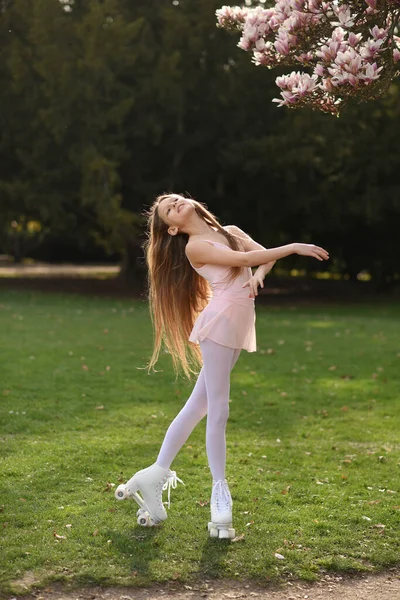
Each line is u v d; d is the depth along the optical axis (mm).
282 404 9242
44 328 16062
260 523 5133
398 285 32188
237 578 4293
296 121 23500
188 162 27094
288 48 4902
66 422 8008
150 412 8562
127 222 22797
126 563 4406
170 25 24219
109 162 22578
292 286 32594
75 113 24000
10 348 12938
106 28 23188
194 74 24859
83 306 21922
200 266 4832
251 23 5234
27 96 24547
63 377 10469
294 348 14078
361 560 4602
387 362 12531
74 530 4887
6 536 4781
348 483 6125
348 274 34188
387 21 4945
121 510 5324
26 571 4297
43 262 51125
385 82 4684
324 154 24641
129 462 6539
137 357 12453
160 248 5047
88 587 4133
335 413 8852
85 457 6609
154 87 23984
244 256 4617
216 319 4727
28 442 7129
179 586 4184
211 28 24594
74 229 29078
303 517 5258
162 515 5000
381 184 26375
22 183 25062
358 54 4344
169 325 5152
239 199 28750
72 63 23625
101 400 9125
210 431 4867
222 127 26438
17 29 25844
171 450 4992
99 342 14125
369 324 18547
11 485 5824
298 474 6336
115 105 23891
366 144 24656
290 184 26344
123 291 27922
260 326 17812
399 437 7734
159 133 24125
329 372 11594
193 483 6004
